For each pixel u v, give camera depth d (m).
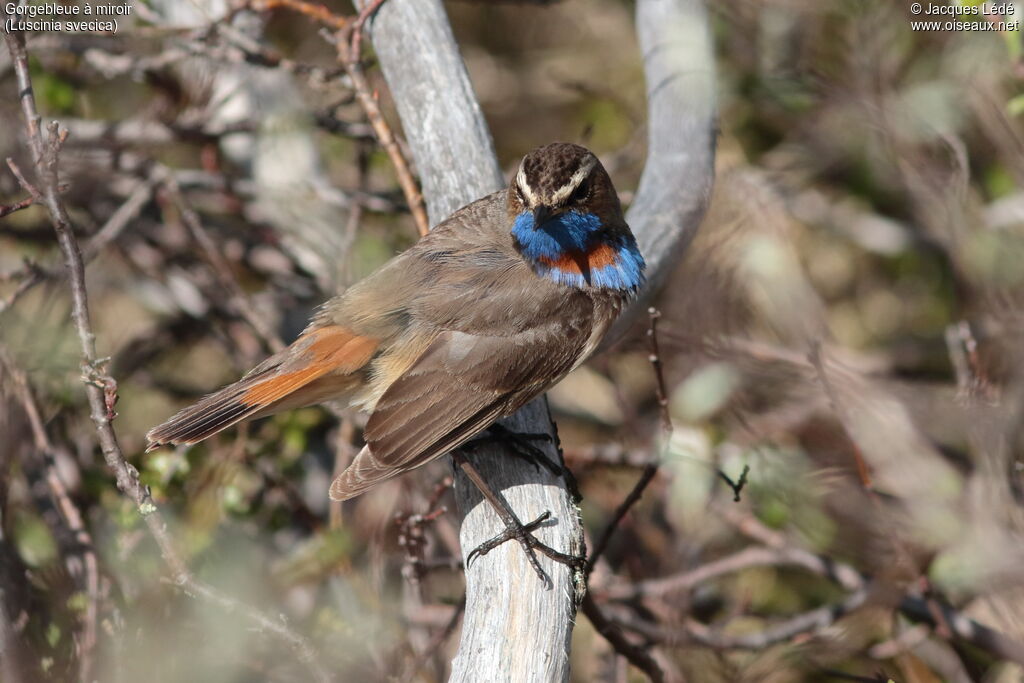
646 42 12.12
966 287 12.73
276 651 11.12
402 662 10.99
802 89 14.39
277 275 15.32
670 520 13.08
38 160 7.97
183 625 10.89
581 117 17.36
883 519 11.31
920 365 14.87
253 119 14.48
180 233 14.80
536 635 8.11
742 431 12.87
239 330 14.83
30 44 13.04
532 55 18.22
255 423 13.30
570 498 8.99
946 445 12.55
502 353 9.48
